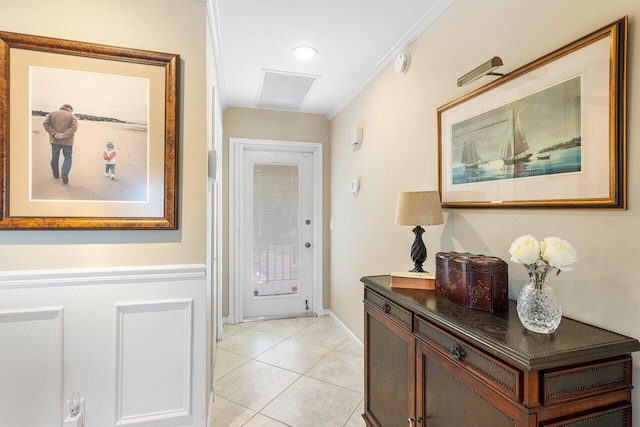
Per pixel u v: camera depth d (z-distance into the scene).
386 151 2.55
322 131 3.89
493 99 1.50
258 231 3.79
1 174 1.47
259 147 3.74
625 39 1.01
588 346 0.92
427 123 2.03
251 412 2.04
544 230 1.27
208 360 1.96
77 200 1.58
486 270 1.24
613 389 0.94
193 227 1.77
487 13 1.56
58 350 1.57
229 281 3.63
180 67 1.74
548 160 1.24
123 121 1.64
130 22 1.67
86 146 1.59
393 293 1.53
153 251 1.71
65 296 1.58
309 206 3.92
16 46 1.49
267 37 2.21
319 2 1.83
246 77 2.86
